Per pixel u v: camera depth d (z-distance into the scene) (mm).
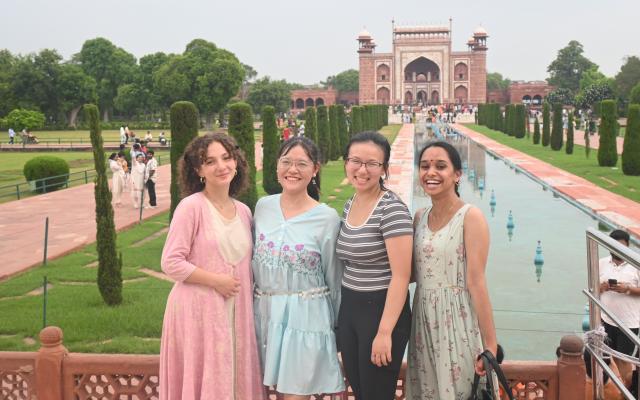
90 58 53969
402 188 13438
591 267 2600
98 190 5785
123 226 10000
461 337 2393
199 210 2479
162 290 6422
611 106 17422
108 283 5852
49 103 48094
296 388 2471
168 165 22547
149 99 50500
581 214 11312
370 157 2389
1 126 46688
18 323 5359
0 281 7027
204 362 2428
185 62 43688
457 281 2400
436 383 2475
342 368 2809
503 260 8086
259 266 2541
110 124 48781
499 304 6312
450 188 2428
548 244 8977
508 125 33250
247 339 2510
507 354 5082
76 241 9070
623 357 2430
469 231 2365
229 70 43531
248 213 2631
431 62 63094
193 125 8422
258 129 47281
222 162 2494
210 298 2439
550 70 70500
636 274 3996
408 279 2363
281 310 2494
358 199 2502
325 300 2537
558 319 5855
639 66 48906
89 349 4781
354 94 70375
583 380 2602
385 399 2439
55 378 2811
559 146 23484
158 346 4824
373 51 62312
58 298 6148
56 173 17047
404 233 2344
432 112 46500
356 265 2432
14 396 2928
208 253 2455
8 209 12383
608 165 17531
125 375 2805
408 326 2441
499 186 15133
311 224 2512
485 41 59844
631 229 9180
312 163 2537
